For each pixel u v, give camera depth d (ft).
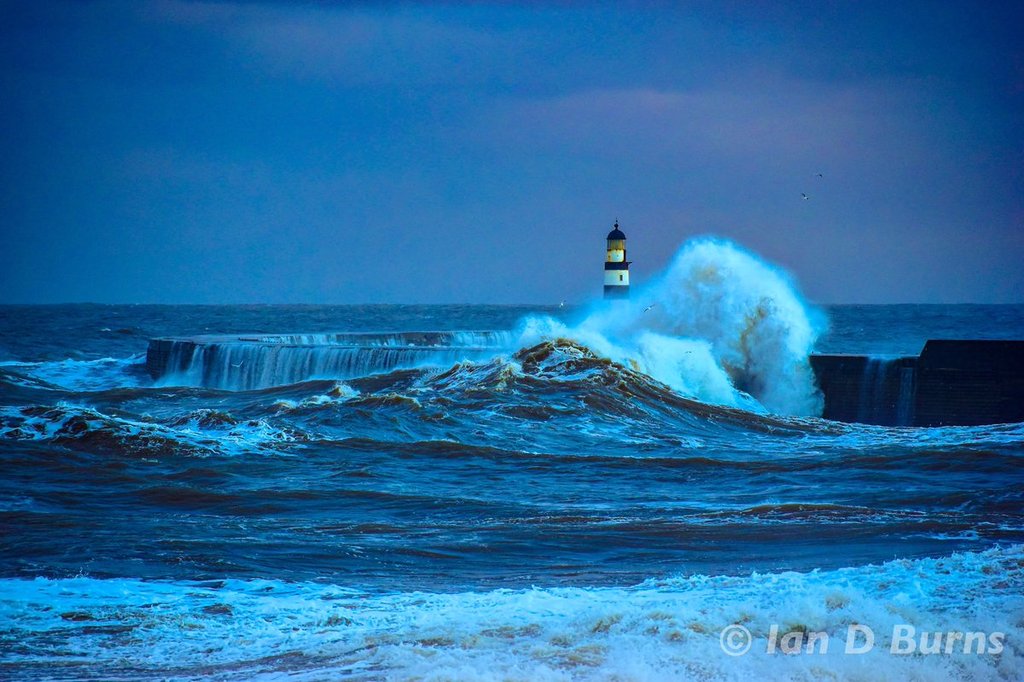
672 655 78.02
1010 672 73.15
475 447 235.61
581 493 194.18
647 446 245.04
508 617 98.94
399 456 227.81
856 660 75.36
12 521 158.71
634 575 128.88
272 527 159.22
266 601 115.03
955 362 319.88
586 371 301.43
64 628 103.30
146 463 212.02
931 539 148.05
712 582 117.70
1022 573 107.55
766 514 168.55
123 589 119.96
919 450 229.25
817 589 98.48
